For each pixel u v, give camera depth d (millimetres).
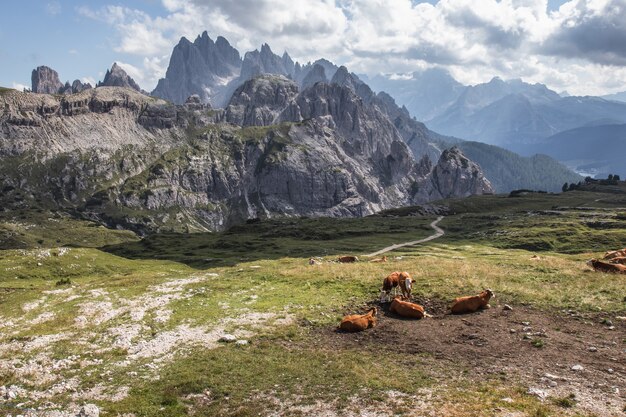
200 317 35375
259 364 24938
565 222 187875
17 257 127062
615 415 16953
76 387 23719
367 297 37281
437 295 35688
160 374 24703
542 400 18484
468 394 19359
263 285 44875
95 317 37844
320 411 19234
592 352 23688
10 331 36344
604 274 39031
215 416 19453
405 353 25281
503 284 37344
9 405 21641
